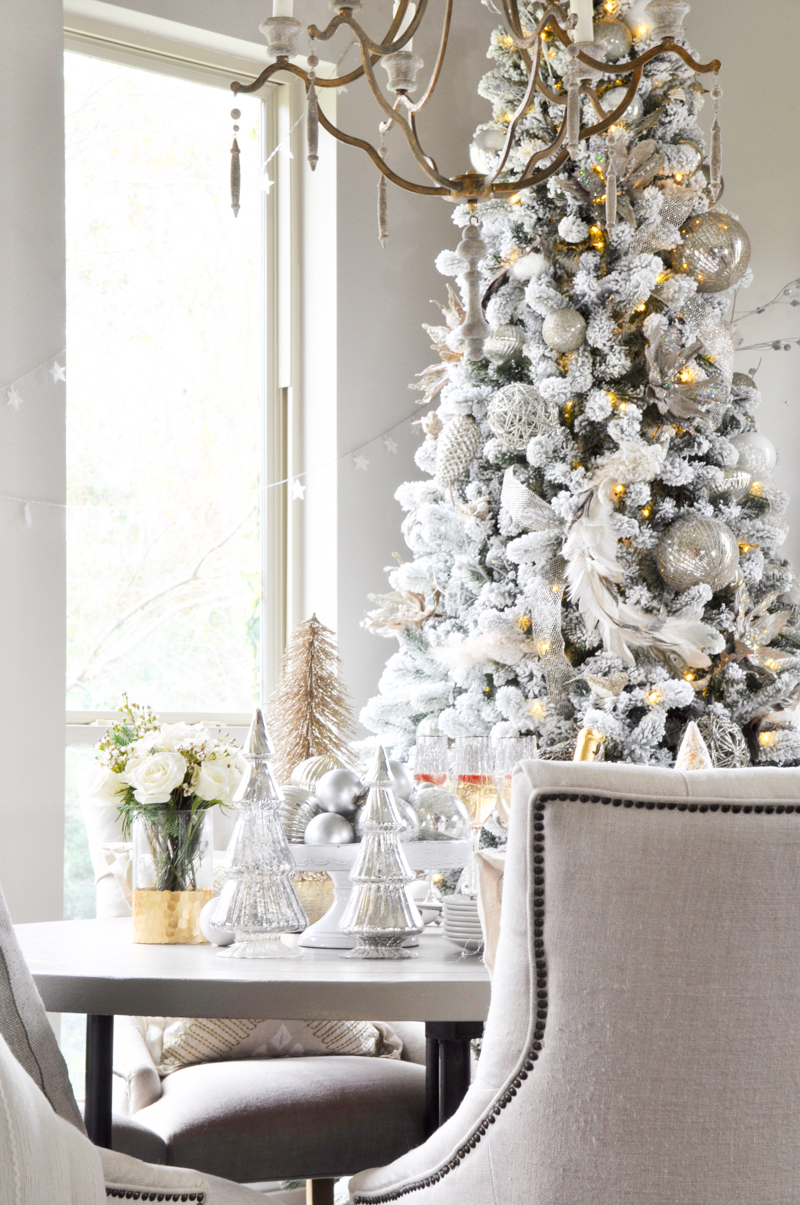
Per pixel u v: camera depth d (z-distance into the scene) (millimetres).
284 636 3652
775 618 3072
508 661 2957
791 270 4055
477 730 3018
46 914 2859
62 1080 1152
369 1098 1882
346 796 1684
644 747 2855
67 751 3193
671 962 937
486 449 3084
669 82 3119
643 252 3033
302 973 1363
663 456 2928
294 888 1693
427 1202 1094
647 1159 951
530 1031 970
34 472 2914
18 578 2873
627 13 3020
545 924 955
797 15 4105
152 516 3471
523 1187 987
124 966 1428
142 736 1869
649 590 3018
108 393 3416
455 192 1859
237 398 3641
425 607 3234
